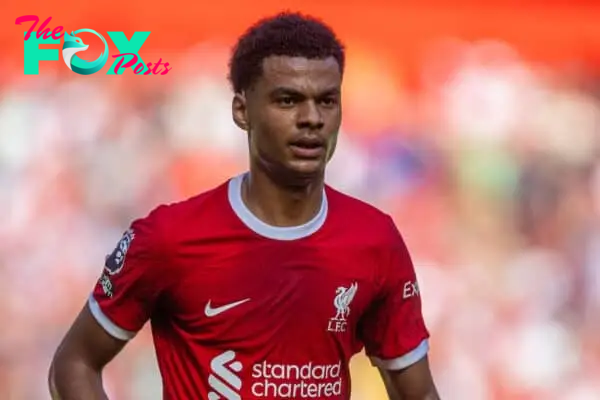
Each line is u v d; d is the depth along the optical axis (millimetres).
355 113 35594
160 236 10633
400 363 11523
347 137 34875
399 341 11453
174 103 33656
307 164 10414
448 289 32781
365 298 11031
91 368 11234
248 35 10812
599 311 32750
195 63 34656
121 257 10867
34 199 31562
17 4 33312
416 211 34344
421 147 35281
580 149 36250
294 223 10820
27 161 31969
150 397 27844
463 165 35250
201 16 35344
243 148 33594
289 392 10789
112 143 32719
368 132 35281
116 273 10891
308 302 10758
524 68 37156
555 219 34875
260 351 10688
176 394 10938
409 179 34688
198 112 33656
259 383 10719
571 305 32938
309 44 10391
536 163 35719
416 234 33938
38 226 31297
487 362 31156
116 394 27688
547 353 31422
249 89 10672
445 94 36344
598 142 36219
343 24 36781
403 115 35781
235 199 10859
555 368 31234
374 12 36969
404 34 36875
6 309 29922
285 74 10328
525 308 32594
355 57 36375
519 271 33375
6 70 32844
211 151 33375
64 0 34250
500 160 35500
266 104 10438
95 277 31172
